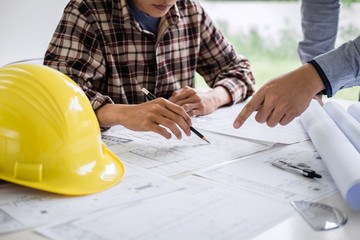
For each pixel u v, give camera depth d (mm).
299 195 528
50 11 1889
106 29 1054
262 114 762
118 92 1095
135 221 448
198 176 599
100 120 877
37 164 543
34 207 488
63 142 557
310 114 862
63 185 539
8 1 1709
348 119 791
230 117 1027
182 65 1208
